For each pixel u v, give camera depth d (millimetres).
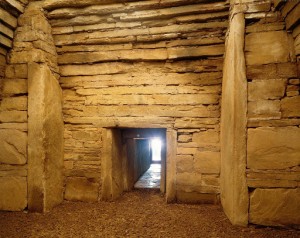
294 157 2773
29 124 3537
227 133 3209
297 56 2775
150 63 3902
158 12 3441
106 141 4043
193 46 3691
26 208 3588
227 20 3422
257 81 2877
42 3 3525
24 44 3561
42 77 3525
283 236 2656
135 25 3629
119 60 3934
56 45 3934
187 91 3822
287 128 2797
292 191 2773
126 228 3033
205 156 3781
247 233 2740
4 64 3611
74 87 4082
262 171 2840
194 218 3271
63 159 4105
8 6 3303
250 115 2881
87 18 3635
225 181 3334
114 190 4203
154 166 8969
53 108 3803
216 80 3730
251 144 2865
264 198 2836
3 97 3635
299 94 2781
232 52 2996
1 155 3619
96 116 4047
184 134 3854
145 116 3924
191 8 3357
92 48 3910
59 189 3957
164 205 3820
